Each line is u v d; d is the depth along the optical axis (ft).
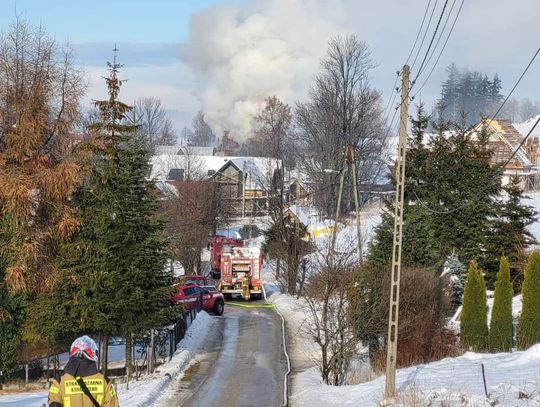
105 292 78.33
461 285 112.16
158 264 80.79
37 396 68.95
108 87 81.20
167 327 91.20
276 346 102.89
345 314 82.38
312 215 244.83
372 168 260.42
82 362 23.21
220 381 77.51
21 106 83.46
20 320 81.00
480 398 49.01
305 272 156.97
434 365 72.28
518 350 81.71
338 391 69.26
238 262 169.78
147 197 82.02
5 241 80.48
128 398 63.62
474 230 122.21
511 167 256.52
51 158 86.22
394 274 61.00
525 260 114.01
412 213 107.04
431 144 143.43
